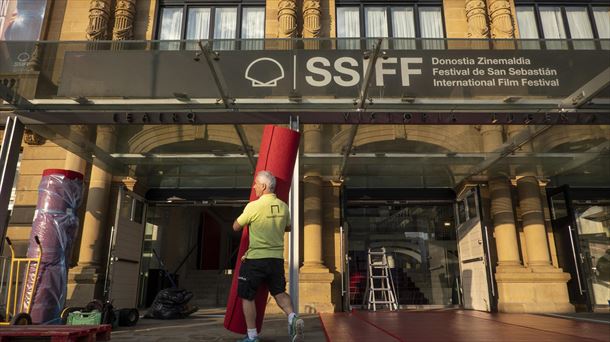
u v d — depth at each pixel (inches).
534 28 427.2
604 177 394.6
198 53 216.8
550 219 391.9
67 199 244.8
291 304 148.6
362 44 220.5
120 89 212.4
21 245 347.6
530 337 178.2
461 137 291.4
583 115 224.2
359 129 290.5
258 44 219.8
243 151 327.0
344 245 375.9
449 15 424.2
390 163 345.1
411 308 395.9
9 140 216.4
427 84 215.8
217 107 225.8
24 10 406.3
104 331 169.5
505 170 369.4
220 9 435.5
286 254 350.3
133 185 383.2
